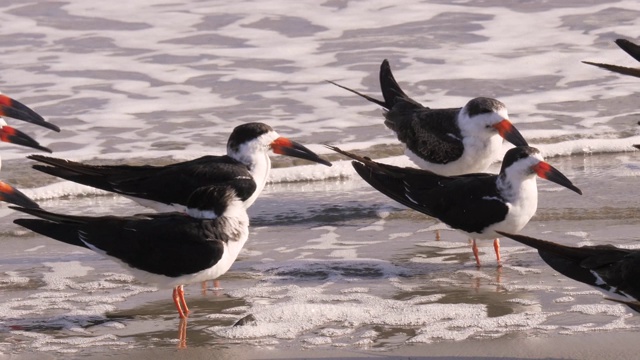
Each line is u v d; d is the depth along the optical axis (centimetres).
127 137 1709
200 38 2223
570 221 1334
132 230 1042
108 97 1898
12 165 1589
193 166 1271
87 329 1024
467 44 2145
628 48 1295
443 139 1413
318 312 1038
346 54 2105
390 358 930
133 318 1055
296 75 2003
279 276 1180
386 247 1282
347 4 2411
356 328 1007
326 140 1686
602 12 2302
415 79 1952
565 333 981
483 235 1205
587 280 895
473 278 1161
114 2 2456
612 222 1327
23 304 1094
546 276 1162
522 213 1188
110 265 1228
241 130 1290
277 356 941
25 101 1867
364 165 1274
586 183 1490
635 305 853
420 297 1096
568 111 1792
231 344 976
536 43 2139
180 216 1062
